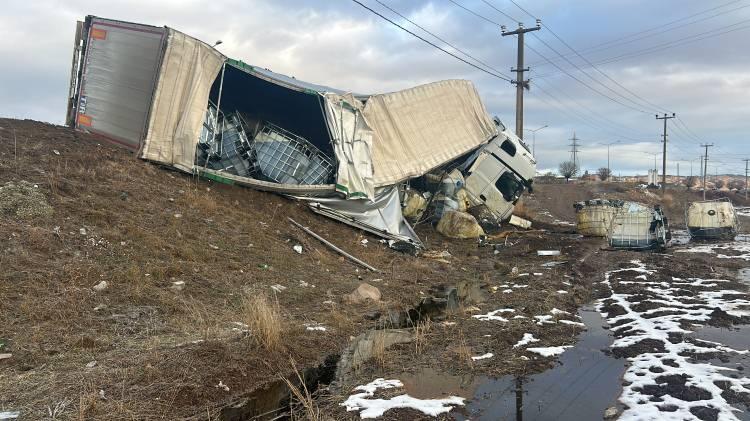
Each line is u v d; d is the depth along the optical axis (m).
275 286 9.07
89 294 6.75
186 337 6.23
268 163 13.94
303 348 6.54
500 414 4.86
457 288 11.36
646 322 8.14
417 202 18.17
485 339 7.39
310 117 16.28
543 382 5.71
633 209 18.64
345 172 14.28
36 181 9.31
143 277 7.68
